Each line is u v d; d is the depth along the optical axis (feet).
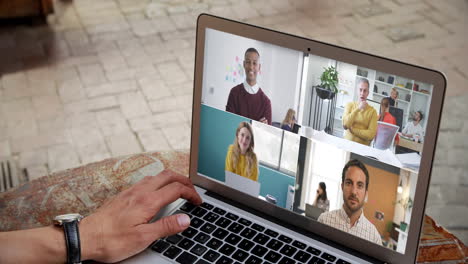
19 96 10.02
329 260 3.36
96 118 9.47
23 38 11.87
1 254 3.24
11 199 4.12
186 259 3.37
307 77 3.41
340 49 3.25
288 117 3.53
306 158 3.51
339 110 3.32
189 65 10.94
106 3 13.42
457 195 7.89
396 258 3.29
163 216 3.73
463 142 8.80
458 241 3.75
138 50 11.43
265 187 3.75
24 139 8.96
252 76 3.62
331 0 13.44
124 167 4.45
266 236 3.56
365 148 3.27
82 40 11.80
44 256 3.32
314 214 3.57
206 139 3.94
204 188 4.06
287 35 3.43
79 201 4.08
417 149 3.07
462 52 11.27
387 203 3.25
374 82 3.17
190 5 13.24
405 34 11.97
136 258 3.42
